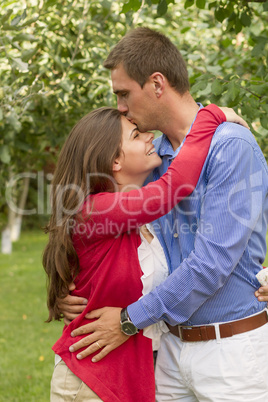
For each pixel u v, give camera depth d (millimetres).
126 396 1996
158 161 2152
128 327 1963
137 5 2895
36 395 4395
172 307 1933
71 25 3979
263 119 2754
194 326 2035
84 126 2107
